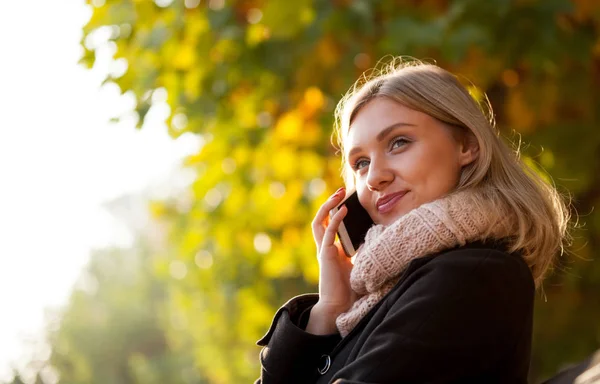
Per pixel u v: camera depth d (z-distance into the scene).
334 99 6.25
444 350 2.51
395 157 2.87
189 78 6.62
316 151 6.93
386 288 2.79
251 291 9.09
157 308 38.25
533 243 2.84
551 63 5.71
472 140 2.92
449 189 2.86
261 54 6.27
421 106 2.86
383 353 2.51
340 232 3.10
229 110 6.90
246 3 6.32
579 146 6.14
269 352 2.97
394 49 5.38
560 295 7.00
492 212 2.74
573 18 5.87
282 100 6.86
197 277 10.33
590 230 6.55
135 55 6.79
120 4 6.77
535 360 7.21
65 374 38.88
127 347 39.06
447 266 2.59
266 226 7.70
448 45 5.30
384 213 2.88
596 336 7.05
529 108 6.12
